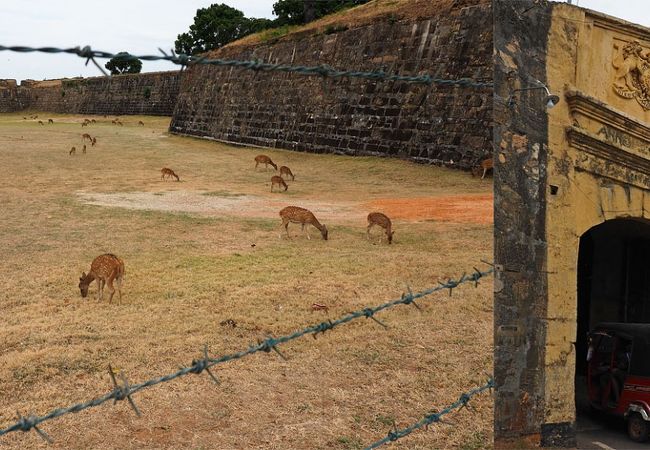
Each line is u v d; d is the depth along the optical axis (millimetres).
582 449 6832
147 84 70438
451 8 29203
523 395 5371
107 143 42844
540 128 5414
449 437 7156
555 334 5484
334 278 13188
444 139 28078
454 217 19531
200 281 12883
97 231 17547
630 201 5910
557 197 5512
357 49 33812
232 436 7016
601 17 5746
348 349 9641
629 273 9680
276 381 8484
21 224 18266
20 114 86000
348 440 7012
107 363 8828
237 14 72312
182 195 24344
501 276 5273
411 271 13773
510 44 5285
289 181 28156
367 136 32062
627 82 6027
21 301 11633
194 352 9273
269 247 16078
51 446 6629
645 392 7145
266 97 40125
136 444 6762
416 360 9305
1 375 8344
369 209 21531
